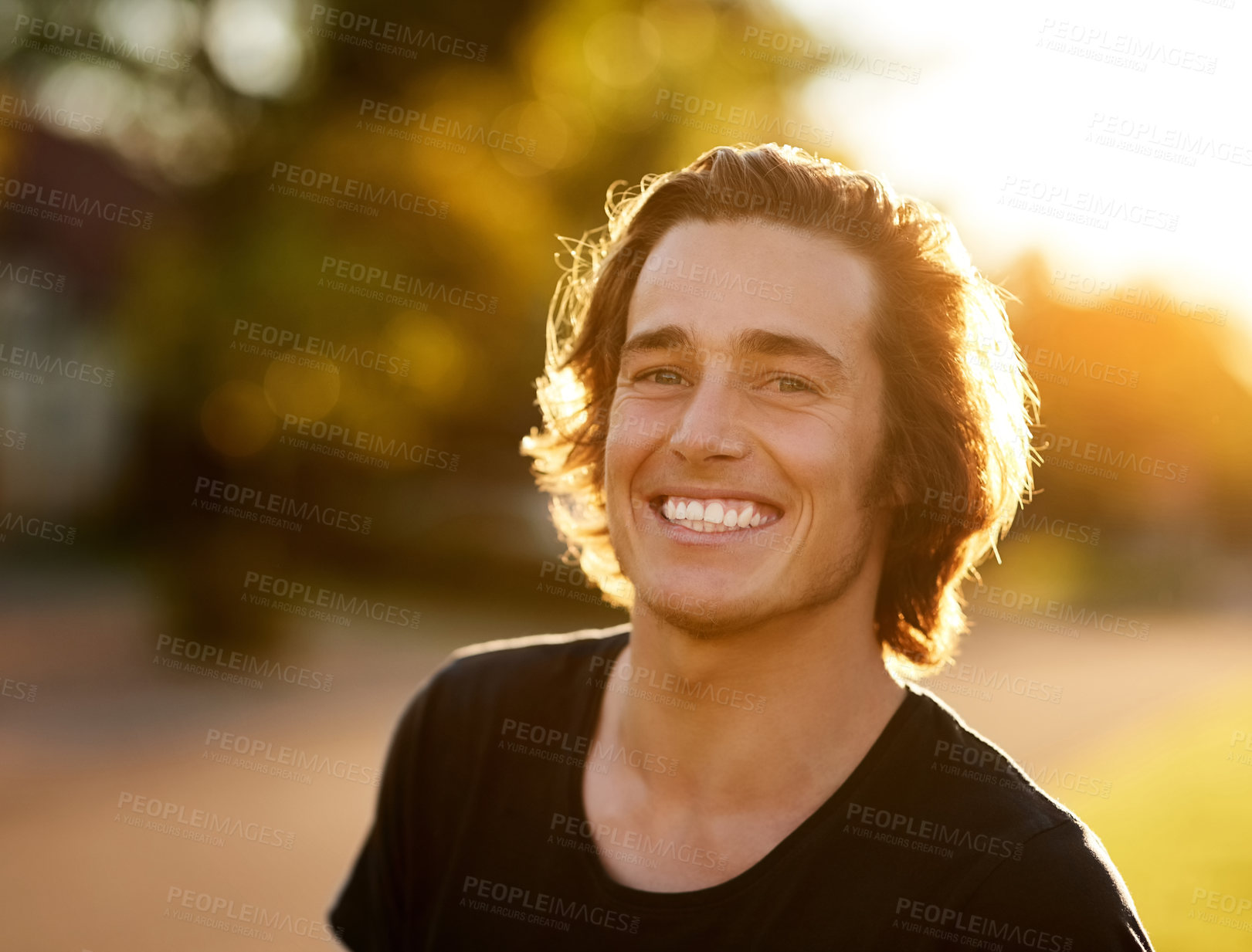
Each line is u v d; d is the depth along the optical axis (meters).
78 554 16.38
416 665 10.97
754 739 1.64
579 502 2.28
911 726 1.63
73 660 10.34
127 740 7.92
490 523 15.57
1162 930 4.29
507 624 13.60
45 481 18.42
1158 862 5.08
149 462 16.80
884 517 1.78
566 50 14.42
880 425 1.70
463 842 1.83
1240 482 27.11
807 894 1.53
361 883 2.02
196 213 12.75
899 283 1.73
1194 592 25.02
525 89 14.45
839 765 1.63
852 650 1.68
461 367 14.20
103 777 7.09
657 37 14.61
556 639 2.04
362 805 6.73
